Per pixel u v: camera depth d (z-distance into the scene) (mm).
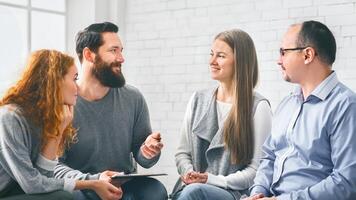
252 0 4492
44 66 2568
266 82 4422
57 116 2547
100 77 3152
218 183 2973
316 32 2545
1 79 4406
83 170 3119
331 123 2428
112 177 2721
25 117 2486
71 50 4992
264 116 3113
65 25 4973
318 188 2346
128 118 3238
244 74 3148
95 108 3154
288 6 4324
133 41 5102
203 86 4727
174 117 4887
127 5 5117
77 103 3121
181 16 4840
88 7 4945
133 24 5102
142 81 5062
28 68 2570
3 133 2428
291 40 2598
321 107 2488
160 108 4965
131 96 3291
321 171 2457
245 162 3082
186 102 4820
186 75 4820
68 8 5000
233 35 3207
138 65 5082
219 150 3137
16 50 4531
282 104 2748
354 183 2303
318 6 4199
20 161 2428
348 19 4070
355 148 2334
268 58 4414
